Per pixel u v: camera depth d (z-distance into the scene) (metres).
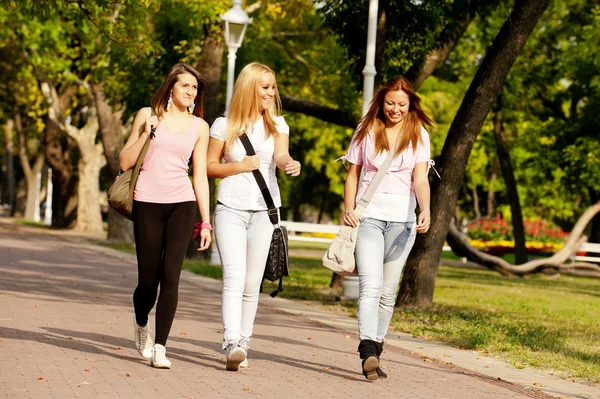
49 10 21.97
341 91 35.28
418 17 26.75
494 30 48.00
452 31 27.66
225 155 11.69
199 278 30.47
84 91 62.84
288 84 49.34
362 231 11.76
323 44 48.94
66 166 69.00
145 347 12.13
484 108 23.28
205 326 16.91
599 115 51.34
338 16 27.73
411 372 12.80
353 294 25.08
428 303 23.95
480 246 62.38
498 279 42.78
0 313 16.86
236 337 11.46
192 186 11.66
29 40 52.47
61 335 14.25
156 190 11.45
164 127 11.50
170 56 40.88
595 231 61.16
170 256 11.46
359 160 11.96
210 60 40.69
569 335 19.55
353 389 10.96
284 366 12.48
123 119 43.12
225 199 11.59
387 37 27.77
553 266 42.41
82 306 19.19
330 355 14.03
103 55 45.69
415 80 27.98
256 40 44.75
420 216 11.69
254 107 11.59
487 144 52.84
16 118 86.75
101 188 93.12
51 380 10.30
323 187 102.94
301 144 80.75
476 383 12.24
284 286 28.91
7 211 126.88
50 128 68.44
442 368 13.52
